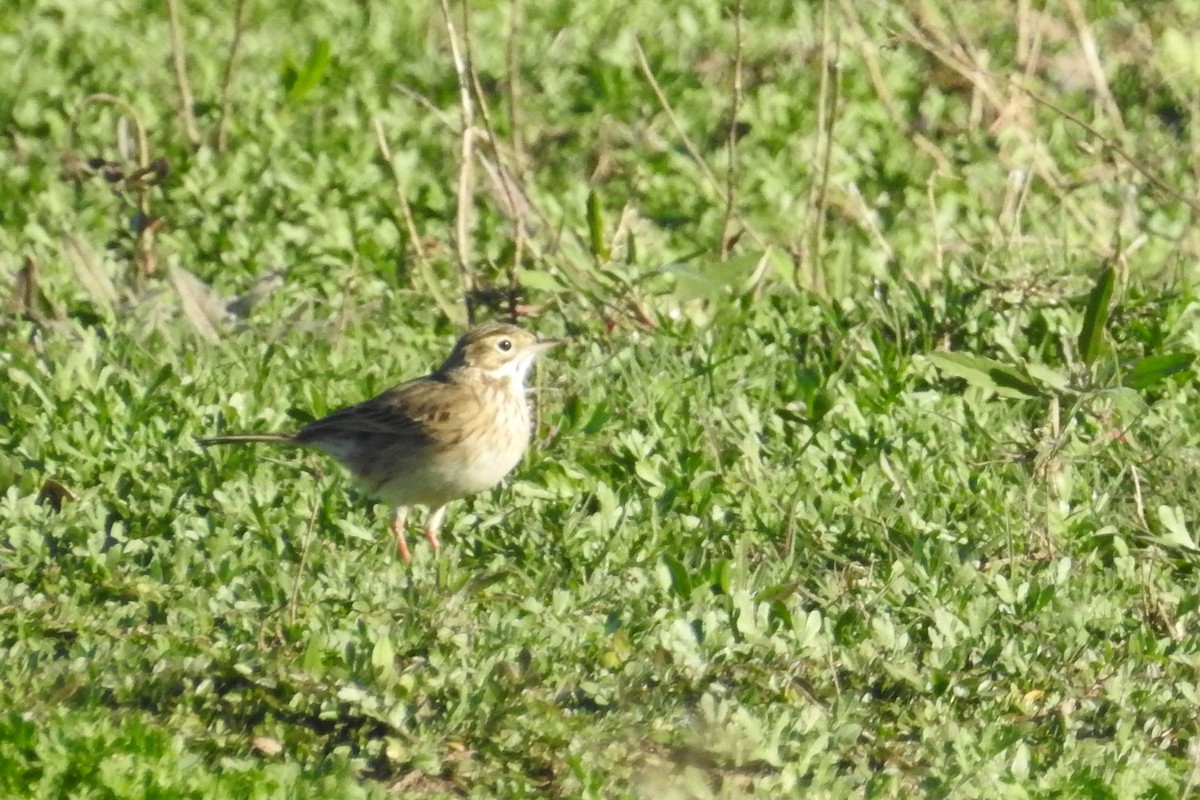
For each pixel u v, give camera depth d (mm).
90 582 11227
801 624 10766
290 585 10961
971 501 12938
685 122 20688
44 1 22953
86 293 15992
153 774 9086
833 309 15742
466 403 12492
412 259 17250
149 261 16891
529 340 12977
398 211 18219
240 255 17109
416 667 10406
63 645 10578
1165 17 22969
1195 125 19688
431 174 19188
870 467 13047
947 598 11555
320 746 9805
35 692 9812
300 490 12562
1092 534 12547
